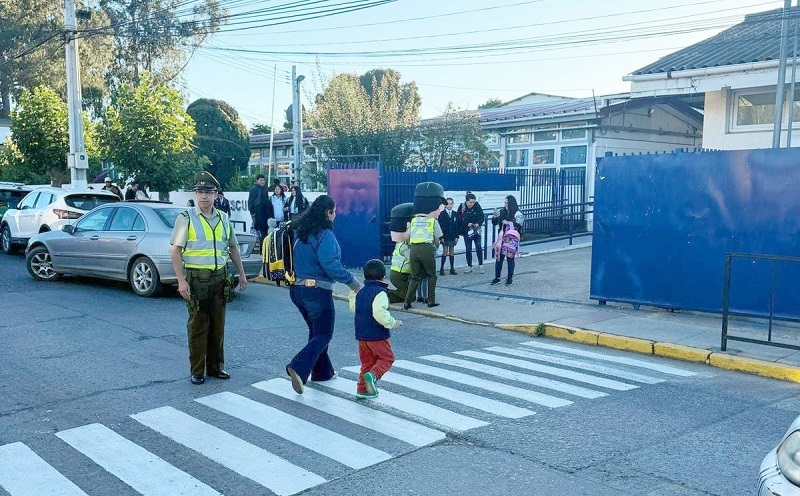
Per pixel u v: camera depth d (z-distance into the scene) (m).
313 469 4.92
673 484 4.76
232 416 6.06
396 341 9.55
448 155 22.66
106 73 40.19
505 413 6.27
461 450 5.34
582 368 8.20
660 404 6.73
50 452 5.23
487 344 9.52
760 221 9.97
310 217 6.57
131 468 4.93
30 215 17.80
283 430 5.71
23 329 9.51
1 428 5.75
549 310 11.43
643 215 11.09
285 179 34.81
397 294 12.10
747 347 8.96
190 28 32.19
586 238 20.27
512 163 23.89
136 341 8.89
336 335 9.65
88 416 6.05
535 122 22.70
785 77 14.15
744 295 10.17
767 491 3.25
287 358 8.16
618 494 4.58
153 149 22.45
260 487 4.62
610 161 11.38
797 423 3.40
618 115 21.84
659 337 9.51
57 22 36.94
